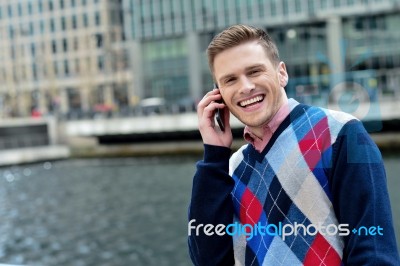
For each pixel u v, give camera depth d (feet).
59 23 244.01
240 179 6.43
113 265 38.75
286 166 5.81
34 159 121.19
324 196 5.60
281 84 6.31
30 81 249.75
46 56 243.40
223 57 6.07
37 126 134.00
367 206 5.27
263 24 142.20
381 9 128.47
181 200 62.39
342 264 5.51
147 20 165.68
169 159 114.52
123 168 102.53
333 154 5.57
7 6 255.09
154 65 166.50
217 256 6.40
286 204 5.74
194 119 114.32
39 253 43.42
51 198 71.36
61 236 48.88
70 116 144.36
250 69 5.98
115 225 51.80
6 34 255.50
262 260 5.90
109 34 232.94
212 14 155.53
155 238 45.32
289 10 139.74
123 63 222.07
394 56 128.57
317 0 135.64
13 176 101.04
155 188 73.10
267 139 6.15
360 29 131.95
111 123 123.95
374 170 5.39
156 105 129.70
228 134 6.56
